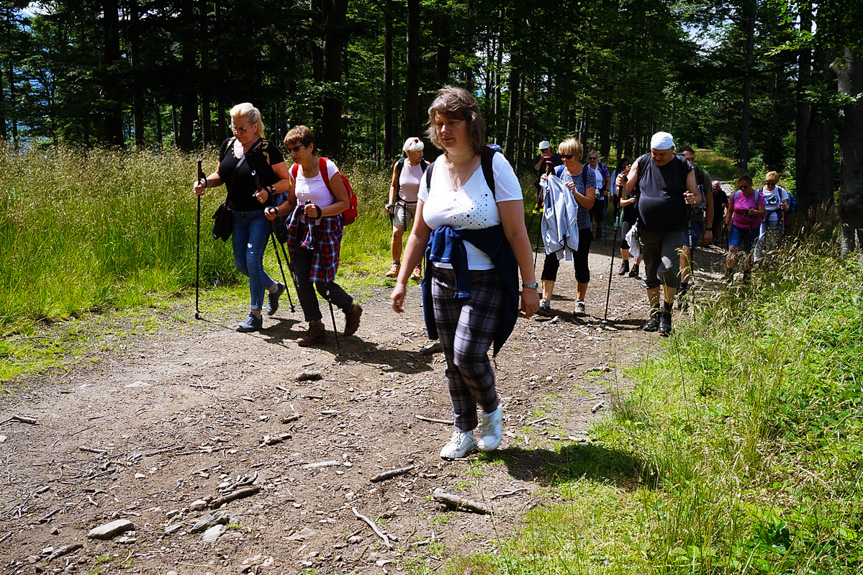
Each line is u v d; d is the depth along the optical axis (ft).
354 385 15.40
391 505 10.19
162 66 62.64
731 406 12.94
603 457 11.62
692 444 11.53
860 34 27.37
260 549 9.02
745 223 32.12
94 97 69.46
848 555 8.23
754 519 8.96
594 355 18.58
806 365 14.11
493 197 10.40
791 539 8.45
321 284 17.69
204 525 9.52
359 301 23.90
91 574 8.38
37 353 15.89
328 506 10.14
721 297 19.27
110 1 64.03
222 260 24.30
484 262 10.59
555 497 10.27
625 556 8.34
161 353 16.76
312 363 16.76
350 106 72.69
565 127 106.63
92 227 22.93
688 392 14.30
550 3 57.47
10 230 20.43
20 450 11.44
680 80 62.75
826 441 11.19
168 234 24.11
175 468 11.18
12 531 9.22
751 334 16.25
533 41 59.62
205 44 60.34
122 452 11.62
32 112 84.84
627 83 91.71
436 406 14.32
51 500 10.03
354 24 56.54
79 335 17.46
